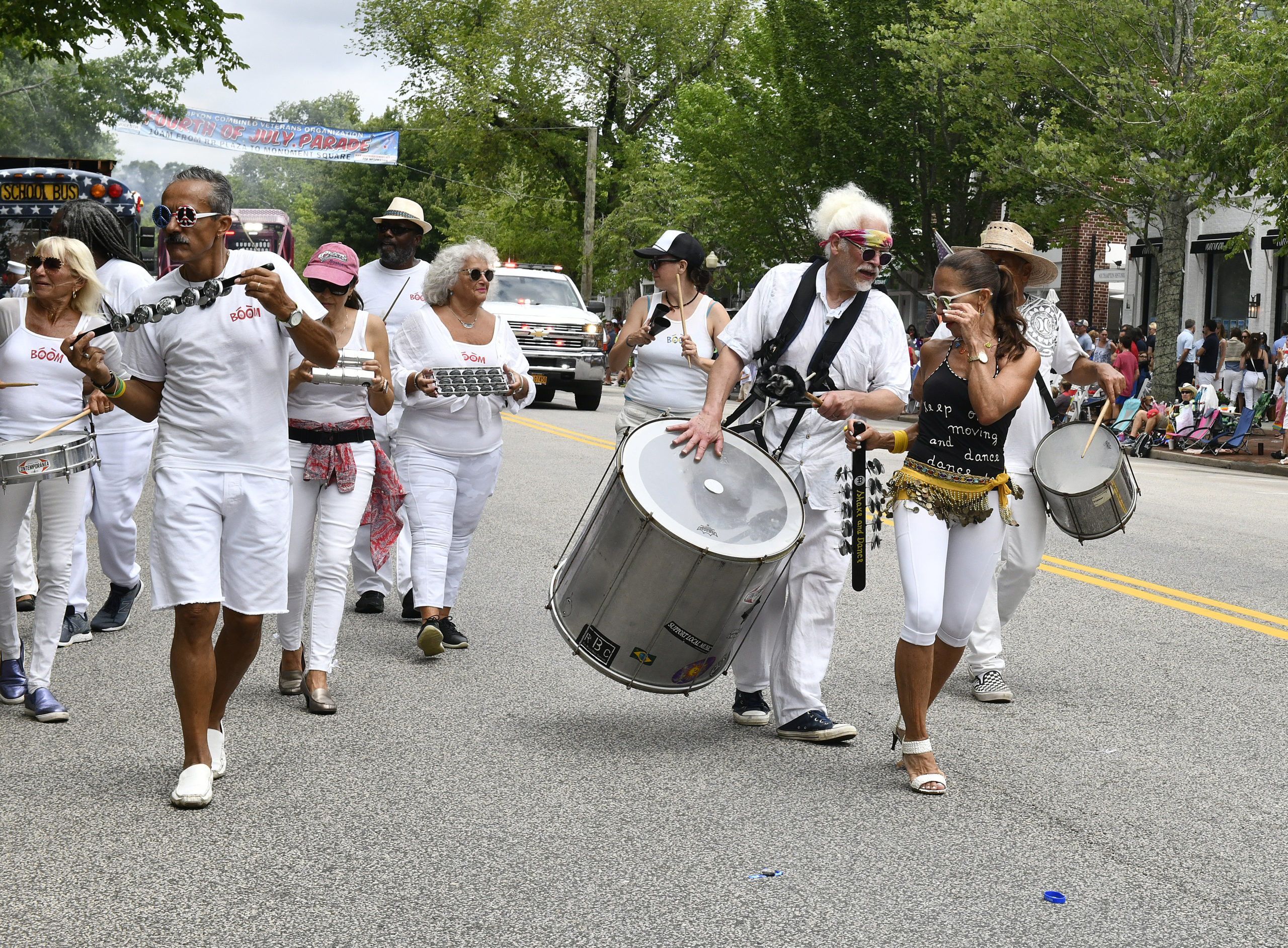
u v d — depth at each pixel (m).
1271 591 8.78
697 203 38.16
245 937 3.42
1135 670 6.61
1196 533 11.56
